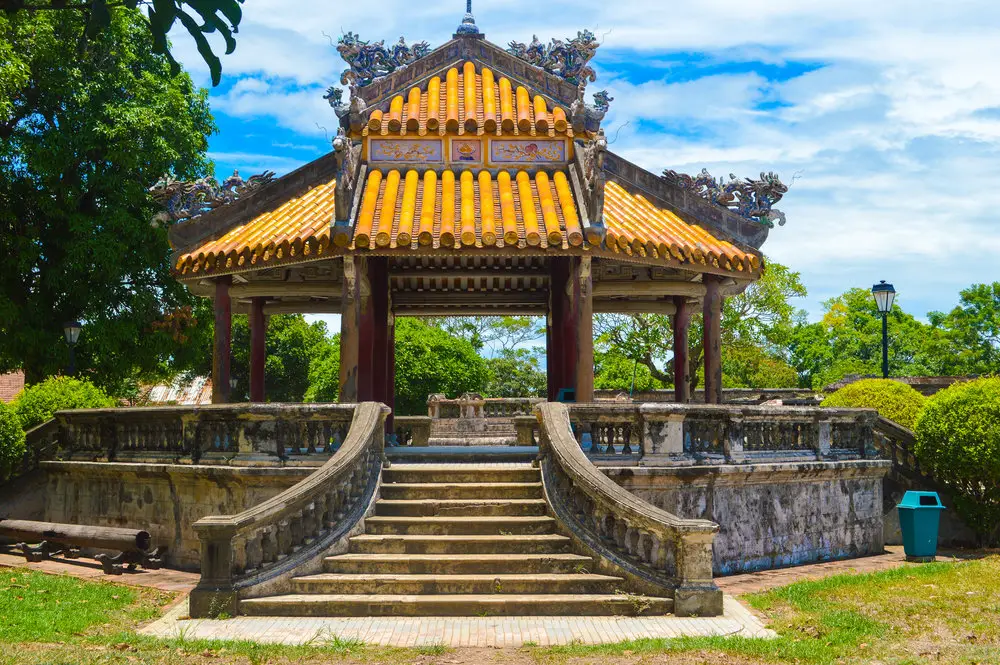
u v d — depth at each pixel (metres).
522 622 10.03
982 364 63.31
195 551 13.77
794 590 11.72
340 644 8.87
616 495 11.11
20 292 28.47
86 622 9.80
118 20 28.08
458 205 16.31
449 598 10.51
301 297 20.00
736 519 13.71
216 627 9.69
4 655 8.04
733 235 17.97
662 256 16.11
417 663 8.26
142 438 15.10
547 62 18.47
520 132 17.41
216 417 13.59
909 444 17.55
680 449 13.14
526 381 57.44
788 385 50.16
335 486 11.78
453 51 18.88
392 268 19.98
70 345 23.55
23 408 18.64
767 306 39.97
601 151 15.55
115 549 13.75
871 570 13.96
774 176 18.09
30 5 4.84
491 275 20.19
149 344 29.14
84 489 16.12
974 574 13.02
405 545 11.67
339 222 15.15
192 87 31.70
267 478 12.81
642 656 8.34
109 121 27.91
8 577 12.91
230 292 18.45
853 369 65.94
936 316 76.12
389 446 16.91
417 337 43.44
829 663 8.12
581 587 10.83
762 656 8.33
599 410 13.30
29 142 27.66
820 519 15.20
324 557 11.34
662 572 10.73
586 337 15.72
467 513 12.49
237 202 17.67
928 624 9.77
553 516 12.20
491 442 29.78
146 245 28.61
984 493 16.61
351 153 16.09
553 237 15.30
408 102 18.14
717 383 17.52
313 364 47.28
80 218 27.91
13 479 17.08
